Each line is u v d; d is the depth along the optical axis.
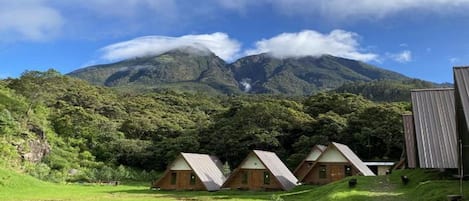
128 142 79.44
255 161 42.50
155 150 76.38
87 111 93.19
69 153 70.25
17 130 59.81
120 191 41.78
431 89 29.20
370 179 29.44
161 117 100.38
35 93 83.19
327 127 69.25
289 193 35.50
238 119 73.56
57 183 50.81
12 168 49.69
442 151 24.73
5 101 67.38
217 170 47.47
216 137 72.94
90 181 58.72
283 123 71.25
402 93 135.00
